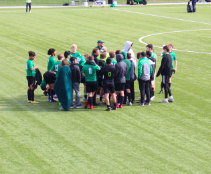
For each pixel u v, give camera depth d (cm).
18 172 1325
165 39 4412
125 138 1634
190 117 1919
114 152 1495
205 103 2169
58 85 1972
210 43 4194
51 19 5847
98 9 7412
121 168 1365
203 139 1636
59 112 1986
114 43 4122
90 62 1973
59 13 6631
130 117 1909
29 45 3941
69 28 5031
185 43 4184
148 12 7000
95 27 5153
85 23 5478
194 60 3356
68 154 1471
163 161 1426
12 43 4034
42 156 1452
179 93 2383
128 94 2105
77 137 1638
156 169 1362
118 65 1989
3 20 5672
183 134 1689
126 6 8381
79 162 1405
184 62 3275
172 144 1579
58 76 1964
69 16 6216
